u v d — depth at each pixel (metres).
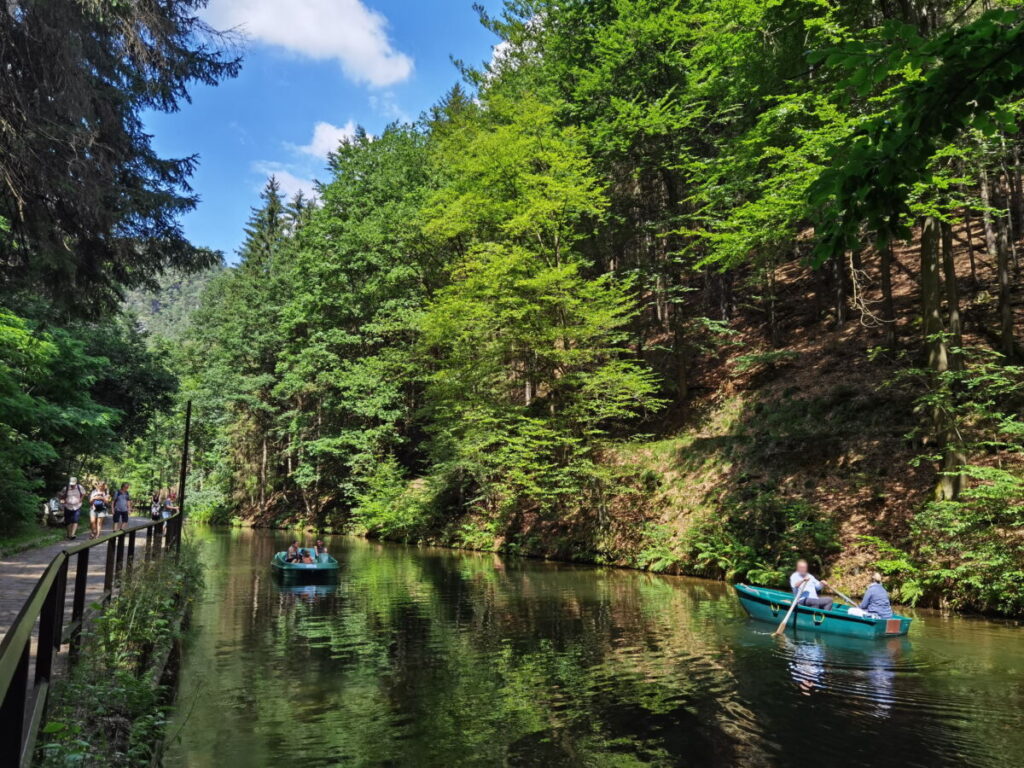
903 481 18.45
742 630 13.53
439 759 7.26
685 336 30.41
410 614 15.42
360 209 42.41
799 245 32.38
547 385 28.38
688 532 21.98
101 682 5.60
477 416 27.05
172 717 8.48
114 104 16.36
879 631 12.56
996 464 16.83
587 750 7.50
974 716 8.50
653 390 25.36
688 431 26.88
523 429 25.16
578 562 25.22
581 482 26.11
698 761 7.21
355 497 40.38
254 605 16.70
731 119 25.02
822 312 28.48
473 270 27.91
